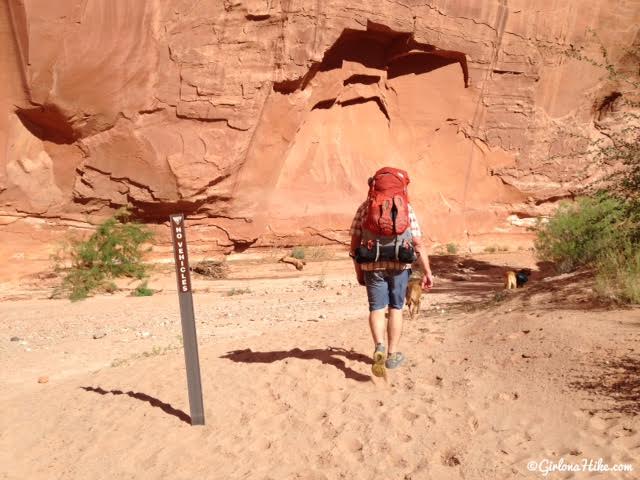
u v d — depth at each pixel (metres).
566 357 4.78
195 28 27.91
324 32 29.98
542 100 35.00
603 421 3.89
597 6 34.66
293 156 32.25
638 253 6.86
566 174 35.44
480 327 6.16
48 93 25.44
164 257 28.61
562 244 14.15
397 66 34.25
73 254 23.89
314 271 26.98
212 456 4.62
